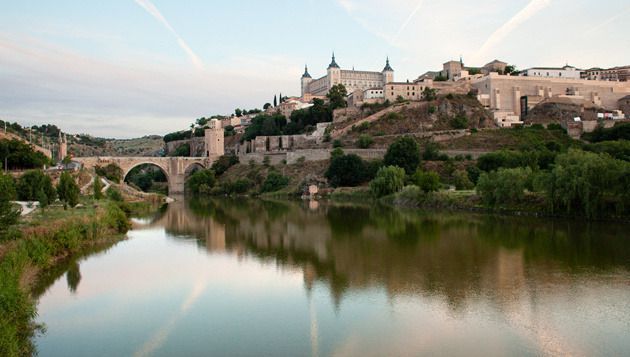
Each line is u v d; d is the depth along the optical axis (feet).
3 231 204.44
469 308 164.66
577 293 177.58
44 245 228.02
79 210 321.32
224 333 148.97
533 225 321.93
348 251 260.21
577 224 317.83
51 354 135.33
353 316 160.56
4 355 120.67
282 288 193.67
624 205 317.22
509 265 219.41
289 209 489.26
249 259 245.45
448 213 410.52
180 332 150.10
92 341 143.95
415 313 161.38
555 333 142.92
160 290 192.85
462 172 524.11
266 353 134.72
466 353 131.44
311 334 147.02
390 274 209.77
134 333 149.89
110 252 262.26
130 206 469.16
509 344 136.15
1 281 149.59
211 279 208.44
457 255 242.37
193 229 348.59
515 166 510.58
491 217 369.71
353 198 593.42
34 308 155.94
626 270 207.00
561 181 342.03
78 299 181.78
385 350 134.72
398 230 325.01
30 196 372.79
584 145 598.75
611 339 138.10
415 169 590.14
